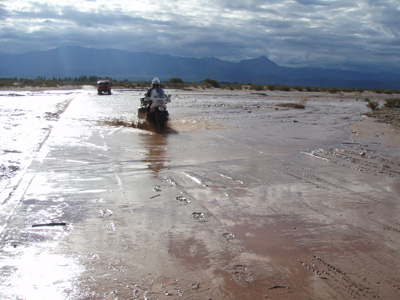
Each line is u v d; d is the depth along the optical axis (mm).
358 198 6141
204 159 8766
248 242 4340
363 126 16531
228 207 5535
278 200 5930
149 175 7203
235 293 3250
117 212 5195
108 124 14562
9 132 11695
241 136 12578
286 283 3457
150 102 14102
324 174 7688
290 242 4379
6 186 6180
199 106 25250
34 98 30891
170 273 3564
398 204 5891
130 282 3375
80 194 5926
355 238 4551
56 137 11117
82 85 75500
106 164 7969
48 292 3178
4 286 3254
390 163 8914
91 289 3238
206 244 4246
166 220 4949
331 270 3738
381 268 3818
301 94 55750
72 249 4012
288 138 12461
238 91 61250
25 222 4719
